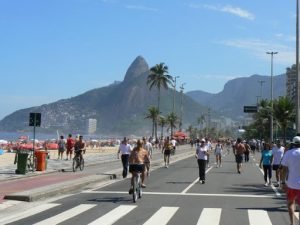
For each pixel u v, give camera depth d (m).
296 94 37.12
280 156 22.39
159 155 60.16
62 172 29.58
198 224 12.05
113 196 17.94
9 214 13.33
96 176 25.44
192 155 66.38
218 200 17.08
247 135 170.25
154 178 26.86
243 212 14.25
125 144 26.70
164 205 15.53
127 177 27.33
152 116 123.31
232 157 62.09
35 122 28.81
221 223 12.27
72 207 14.84
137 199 16.97
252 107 87.62
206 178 27.31
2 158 46.75
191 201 16.67
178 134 119.94
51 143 76.50
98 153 68.69
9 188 19.83
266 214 13.90
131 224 11.95
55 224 11.79
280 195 18.78
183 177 27.61
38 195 16.72
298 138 10.74
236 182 24.72
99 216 13.13
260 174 31.00
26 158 26.53
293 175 10.47
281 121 88.88
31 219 12.48
